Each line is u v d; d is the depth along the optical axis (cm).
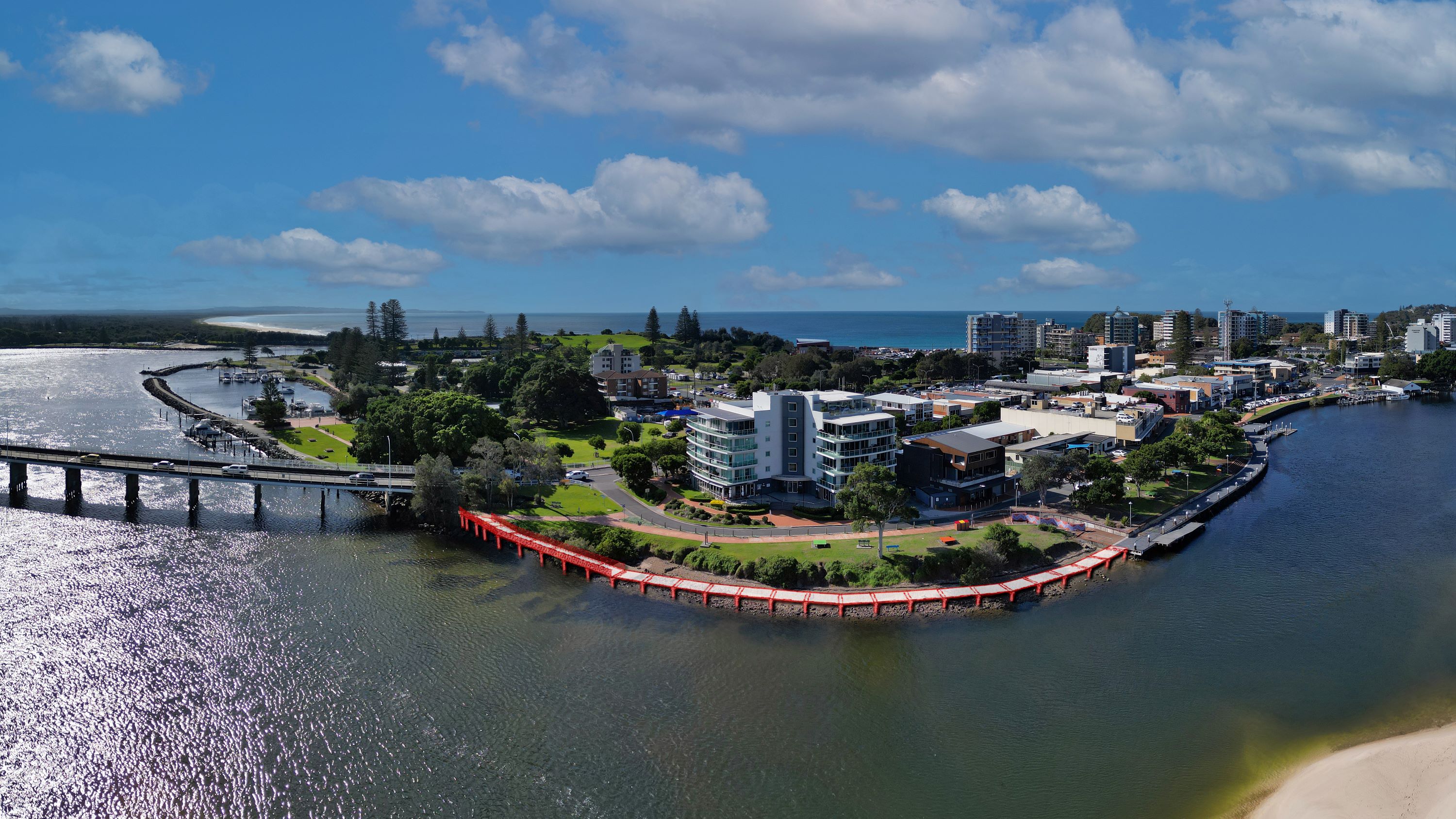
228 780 7412
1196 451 18162
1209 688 9138
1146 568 12706
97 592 11431
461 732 8175
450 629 10438
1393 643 10194
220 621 10581
